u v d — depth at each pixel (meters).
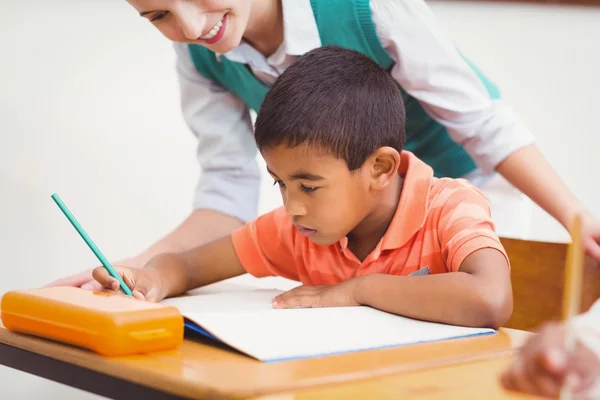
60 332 0.79
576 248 0.53
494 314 0.92
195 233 1.46
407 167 1.15
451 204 1.09
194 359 0.74
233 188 1.55
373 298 0.98
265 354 0.73
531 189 1.31
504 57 3.60
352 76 1.07
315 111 1.01
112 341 0.74
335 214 1.04
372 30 1.33
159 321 0.76
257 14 1.32
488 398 0.63
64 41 2.99
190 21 1.15
